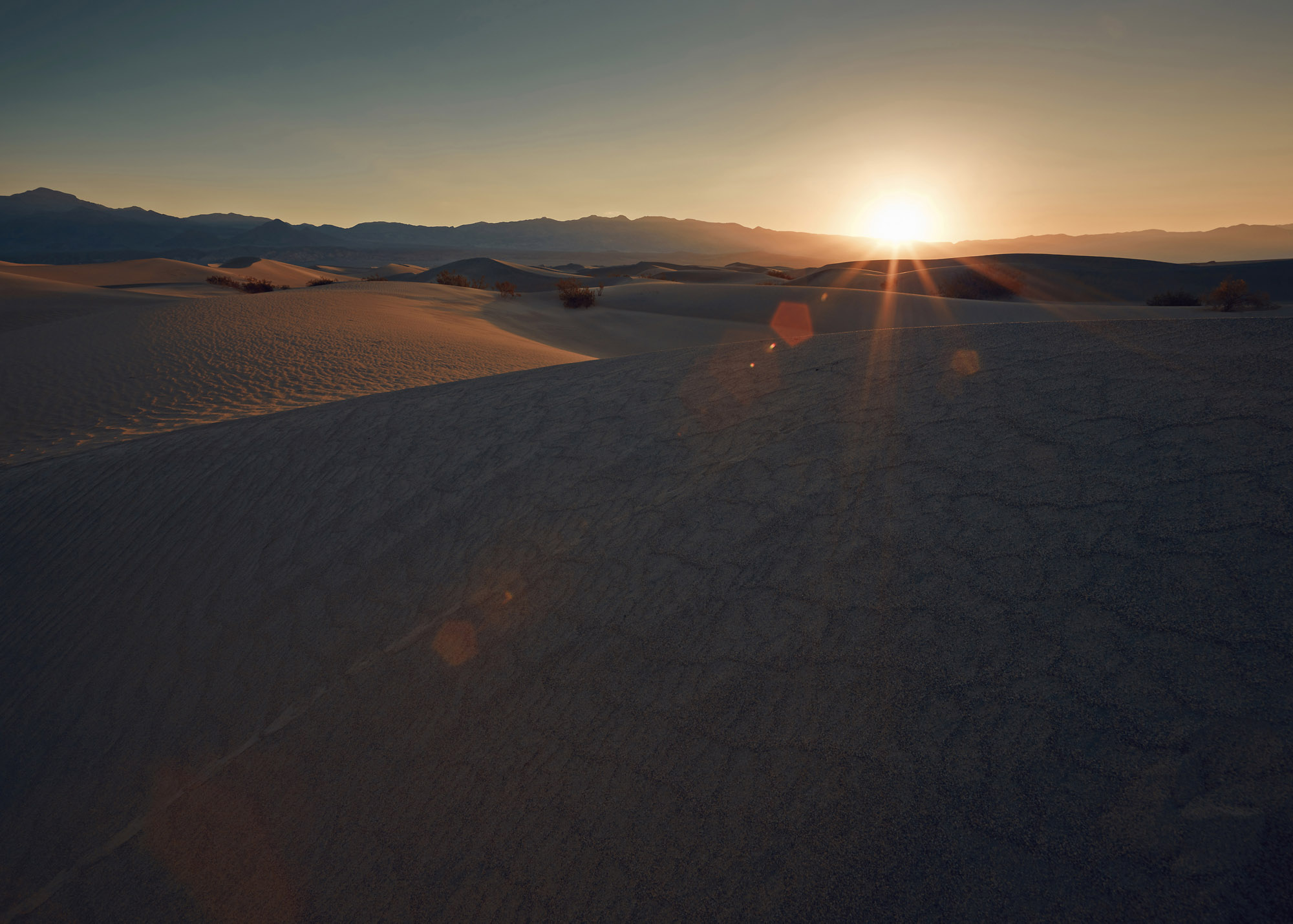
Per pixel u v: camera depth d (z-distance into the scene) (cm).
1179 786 144
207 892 251
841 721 194
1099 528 219
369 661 324
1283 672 156
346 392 1212
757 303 3462
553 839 205
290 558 448
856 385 410
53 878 291
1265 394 258
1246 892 123
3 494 725
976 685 186
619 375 617
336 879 232
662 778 206
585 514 368
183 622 429
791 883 163
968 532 242
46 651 454
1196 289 5772
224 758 309
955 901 144
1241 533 196
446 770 248
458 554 379
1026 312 3216
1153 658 172
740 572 272
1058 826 147
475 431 552
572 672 262
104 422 1038
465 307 2841
